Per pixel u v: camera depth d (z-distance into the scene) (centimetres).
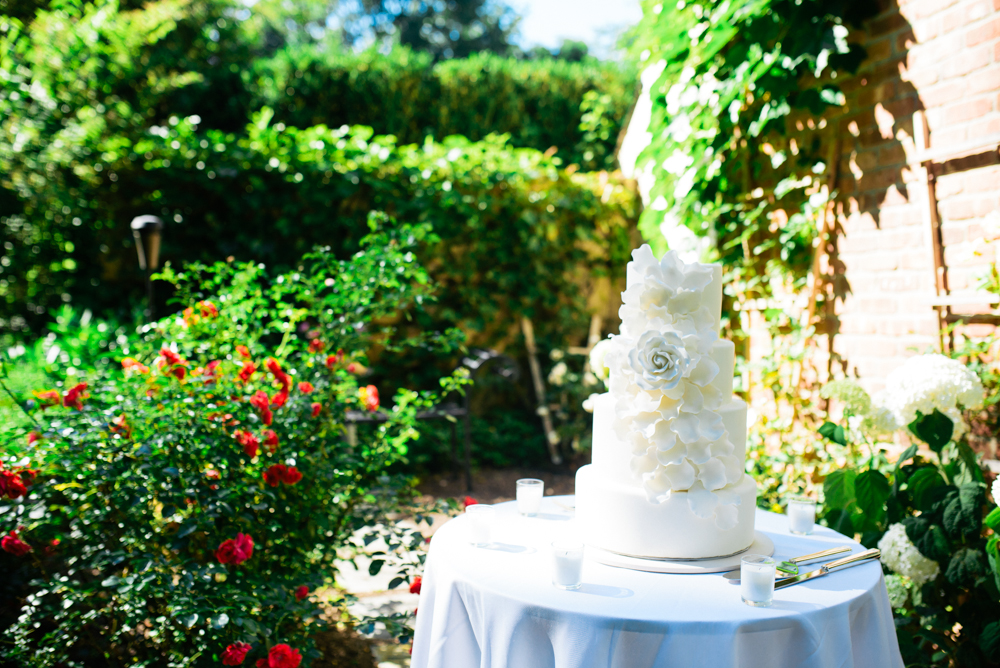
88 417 217
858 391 229
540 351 610
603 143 819
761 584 136
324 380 261
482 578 151
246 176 523
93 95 533
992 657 195
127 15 633
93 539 226
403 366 563
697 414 157
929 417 214
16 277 505
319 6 1600
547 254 603
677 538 158
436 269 573
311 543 252
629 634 129
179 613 194
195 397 229
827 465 306
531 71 812
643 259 165
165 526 224
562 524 193
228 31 863
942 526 208
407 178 556
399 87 775
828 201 308
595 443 175
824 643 134
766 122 321
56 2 531
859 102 296
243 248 525
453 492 484
